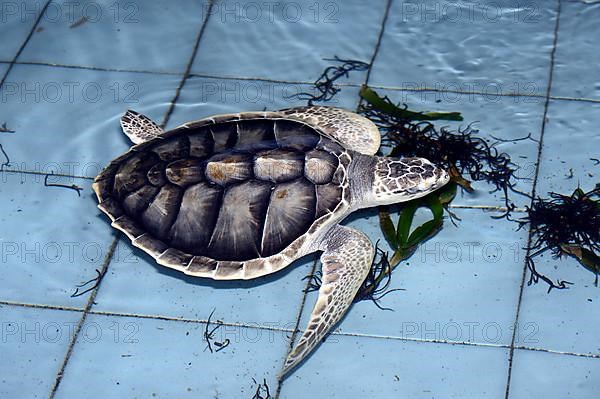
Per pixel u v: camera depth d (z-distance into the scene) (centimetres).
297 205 149
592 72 169
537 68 169
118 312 152
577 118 164
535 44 172
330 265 149
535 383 145
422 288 152
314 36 175
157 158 153
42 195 161
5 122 168
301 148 152
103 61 174
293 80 171
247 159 150
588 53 171
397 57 172
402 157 160
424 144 160
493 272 152
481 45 172
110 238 157
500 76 169
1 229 158
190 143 153
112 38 177
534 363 146
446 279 152
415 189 152
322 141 153
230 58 174
